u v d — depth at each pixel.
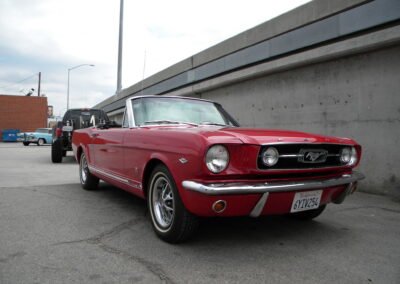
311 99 7.05
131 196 5.66
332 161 3.45
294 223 4.15
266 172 2.94
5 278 2.58
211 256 3.06
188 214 3.13
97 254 3.08
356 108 6.20
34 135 26.89
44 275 2.64
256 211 2.95
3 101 39.22
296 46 7.10
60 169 9.42
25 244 3.30
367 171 6.07
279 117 7.85
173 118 4.47
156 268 2.80
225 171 2.84
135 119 4.39
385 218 4.44
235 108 9.39
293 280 2.62
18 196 5.55
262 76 8.31
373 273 2.77
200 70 10.79
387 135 5.75
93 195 5.71
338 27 6.22
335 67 6.56
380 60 5.82
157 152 3.42
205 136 2.89
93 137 5.56
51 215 4.38
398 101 5.58
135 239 3.49
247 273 2.73
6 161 11.87
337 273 2.76
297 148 3.12
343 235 3.72
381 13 5.52
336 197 3.61
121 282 2.55
